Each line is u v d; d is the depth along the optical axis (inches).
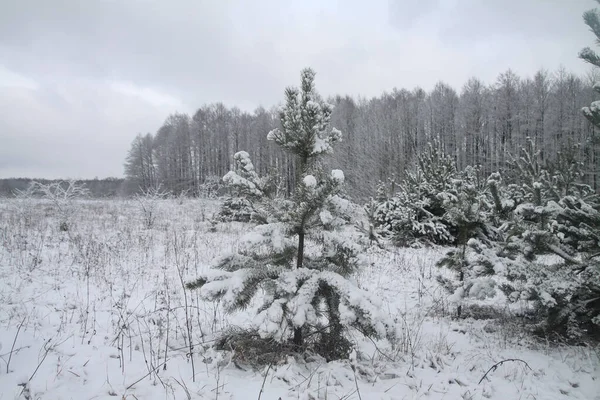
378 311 140.9
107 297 253.6
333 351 171.6
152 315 220.1
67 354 157.8
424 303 290.2
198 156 2156.7
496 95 1608.0
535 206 244.1
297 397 131.5
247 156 170.9
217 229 605.0
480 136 1561.3
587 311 197.2
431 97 1747.0
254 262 165.8
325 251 168.7
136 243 450.9
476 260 230.5
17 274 290.4
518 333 219.5
